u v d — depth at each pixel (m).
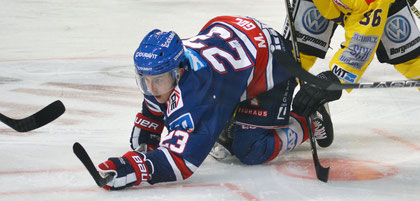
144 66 8.60
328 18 11.70
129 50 24.19
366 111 14.61
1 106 14.77
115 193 8.64
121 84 17.64
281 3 39.44
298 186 9.08
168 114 9.05
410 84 9.59
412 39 11.55
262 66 9.77
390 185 9.14
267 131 10.09
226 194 8.66
